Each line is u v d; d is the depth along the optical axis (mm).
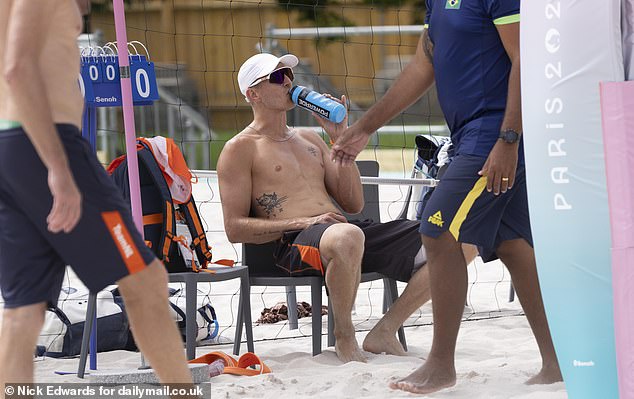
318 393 14414
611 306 11484
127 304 10734
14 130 10141
